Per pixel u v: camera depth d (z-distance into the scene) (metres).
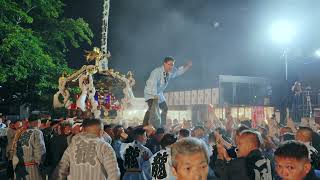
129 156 6.99
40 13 20.56
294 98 21.00
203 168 2.29
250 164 4.36
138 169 7.00
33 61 17.28
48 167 10.20
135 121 16.23
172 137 5.53
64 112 16.59
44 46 20.33
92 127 5.56
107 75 16.19
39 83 18.44
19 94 20.00
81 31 21.48
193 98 21.47
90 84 15.09
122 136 7.96
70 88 16.47
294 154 2.70
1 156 16.75
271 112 19.36
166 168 5.18
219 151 4.87
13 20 17.66
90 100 15.00
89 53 15.99
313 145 6.62
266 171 4.33
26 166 8.12
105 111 15.65
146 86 9.38
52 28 21.09
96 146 5.42
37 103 20.12
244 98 22.44
